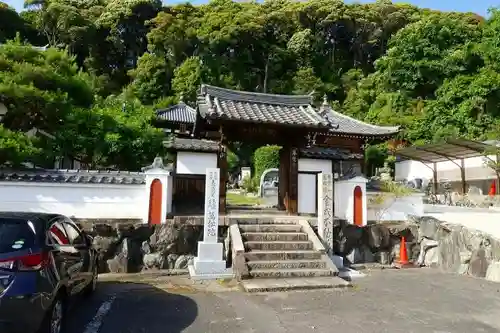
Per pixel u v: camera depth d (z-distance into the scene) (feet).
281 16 187.73
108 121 46.14
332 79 176.45
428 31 132.36
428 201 70.85
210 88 35.40
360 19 183.93
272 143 35.78
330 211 30.71
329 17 183.11
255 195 86.69
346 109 148.77
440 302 21.44
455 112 106.22
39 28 162.71
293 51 181.88
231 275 26.53
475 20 151.64
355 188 34.01
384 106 134.00
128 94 139.33
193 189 40.98
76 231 19.58
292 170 35.91
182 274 27.96
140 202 30.14
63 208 28.81
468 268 29.45
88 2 186.50
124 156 44.98
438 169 90.27
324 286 24.18
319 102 157.48
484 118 100.53
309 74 168.76
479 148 66.90
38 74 36.94
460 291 23.98
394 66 137.08
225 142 33.42
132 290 23.41
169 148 40.19
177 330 16.51
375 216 35.81
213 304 20.45
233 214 34.42
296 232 30.73
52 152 40.86
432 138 104.83
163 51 165.78
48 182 28.55
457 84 109.29
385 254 34.09
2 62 36.27
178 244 29.60
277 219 31.81
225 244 29.84
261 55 179.73
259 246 28.30
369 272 30.09
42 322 13.12
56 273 14.20
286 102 37.70
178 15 178.81
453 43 130.82
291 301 21.21
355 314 19.06
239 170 122.01
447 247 31.86
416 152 74.69
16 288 12.35
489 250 28.14
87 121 43.29
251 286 23.44
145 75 155.33
